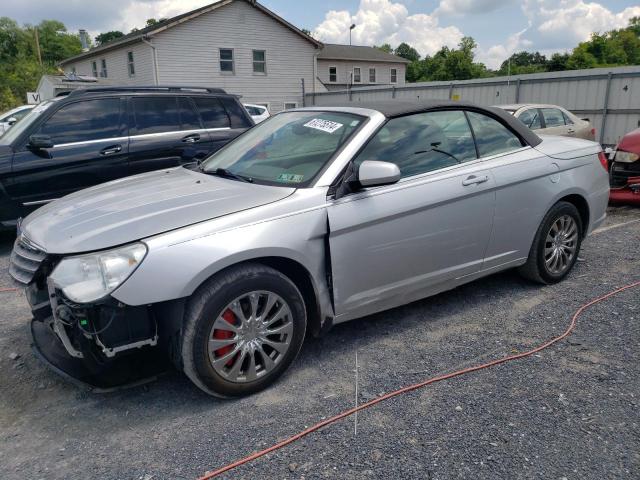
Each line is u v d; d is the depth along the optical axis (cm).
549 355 332
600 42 5578
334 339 362
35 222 311
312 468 235
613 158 763
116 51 2700
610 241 586
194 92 736
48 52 6894
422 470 232
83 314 248
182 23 2398
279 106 2786
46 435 265
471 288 450
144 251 254
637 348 337
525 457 239
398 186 332
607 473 228
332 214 305
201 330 267
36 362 338
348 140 331
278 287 289
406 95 2155
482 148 390
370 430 261
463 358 331
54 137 621
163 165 691
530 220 412
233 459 243
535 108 1038
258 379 293
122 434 264
